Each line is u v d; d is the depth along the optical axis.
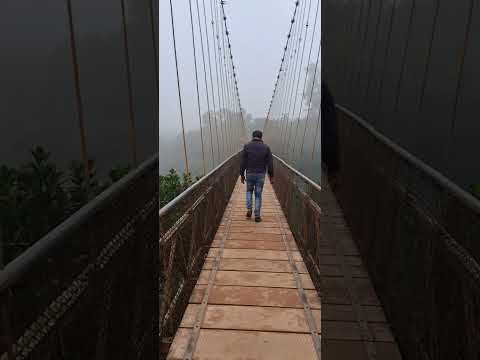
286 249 3.71
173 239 2.13
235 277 2.91
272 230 4.60
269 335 2.03
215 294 2.57
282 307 2.37
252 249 3.70
